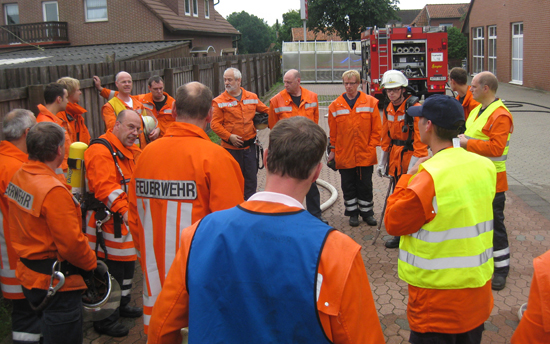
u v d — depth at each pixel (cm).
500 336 364
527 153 1008
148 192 262
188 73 1077
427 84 1653
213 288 151
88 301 323
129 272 394
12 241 293
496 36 2738
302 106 596
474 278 245
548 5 2100
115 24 2650
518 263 491
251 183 629
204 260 154
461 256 245
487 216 255
